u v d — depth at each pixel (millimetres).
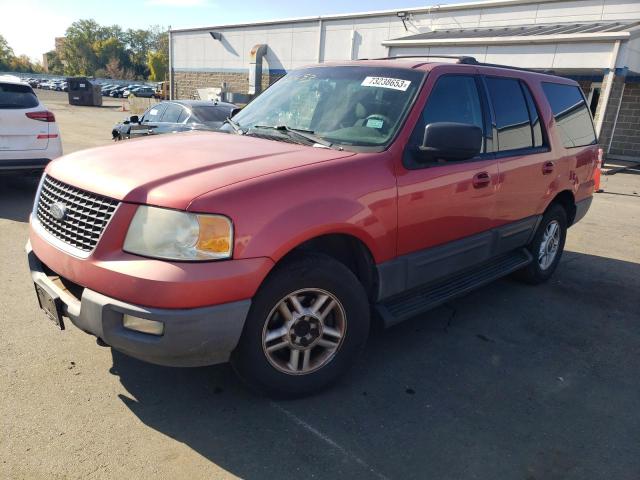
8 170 7129
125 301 2416
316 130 3463
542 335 4066
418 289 3613
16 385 2963
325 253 3111
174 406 2871
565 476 2521
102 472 2359
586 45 13180
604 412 3078
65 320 3773
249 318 2609
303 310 2822
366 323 3098
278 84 4203
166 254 2396
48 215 2959
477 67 3963
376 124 3316
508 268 4445
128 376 3123
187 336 2400
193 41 27953
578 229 7734
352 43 21000
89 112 32344
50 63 127250
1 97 7027
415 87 3436
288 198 2629
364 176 2959
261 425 2752
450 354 3662
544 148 4566
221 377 3176
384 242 3109
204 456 2504
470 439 2748
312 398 3021
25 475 2311
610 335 4145
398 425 2826
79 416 2736
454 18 18625
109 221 2488
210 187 2494
